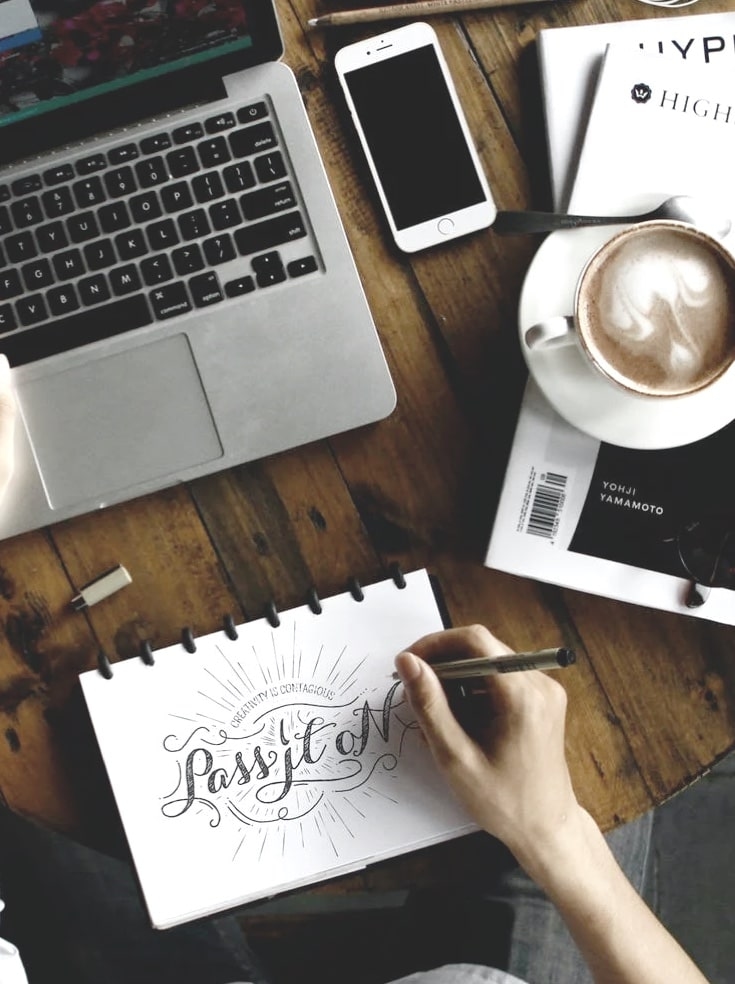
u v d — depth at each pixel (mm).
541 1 649
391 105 644
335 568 636
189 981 767
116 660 627
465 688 594
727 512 612
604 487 613
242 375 615
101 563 632
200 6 569
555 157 629
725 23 634
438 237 639
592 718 625
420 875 634
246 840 604
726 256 547
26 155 617
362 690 615
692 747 623
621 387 541
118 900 770
